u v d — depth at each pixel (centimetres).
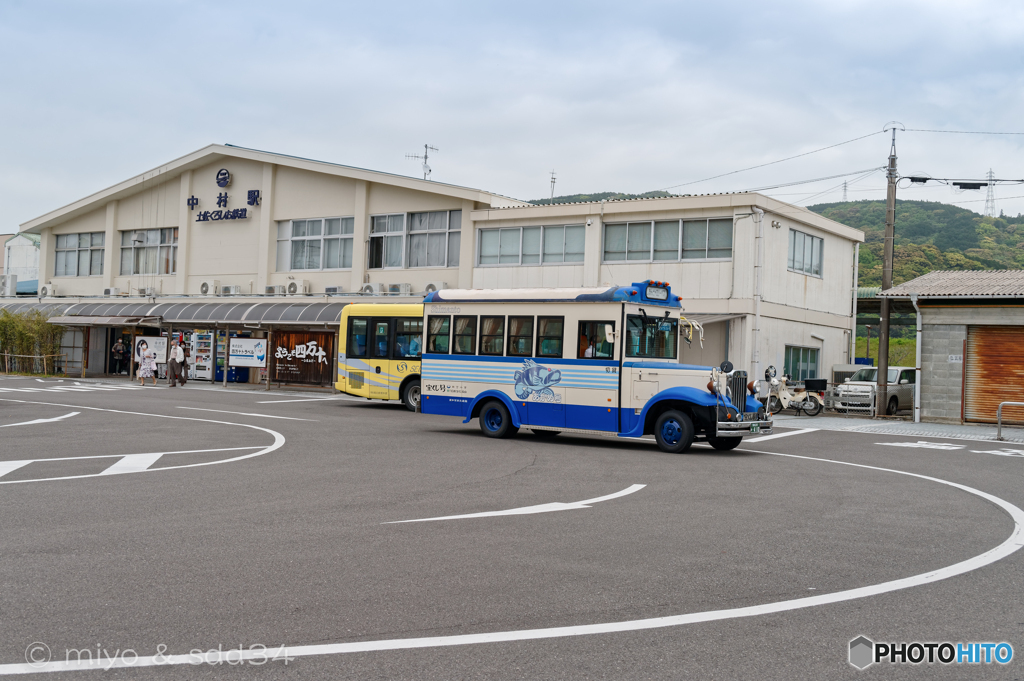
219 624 496
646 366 1553
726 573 635
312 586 579
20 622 496
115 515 827
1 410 2109
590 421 1598
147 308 3916
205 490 987
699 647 470
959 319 2441
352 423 1988
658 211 2830
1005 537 798
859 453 1595
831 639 489
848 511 930
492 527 793
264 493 973
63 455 1285
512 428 1712
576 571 632
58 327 4312
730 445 1608
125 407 2264
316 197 3759
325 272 3728
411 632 488
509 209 3159
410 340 2522
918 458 1529
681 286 2788
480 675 424
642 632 494
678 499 985
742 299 2673
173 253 4306
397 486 1044
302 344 3272
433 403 1802
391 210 3541
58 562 638
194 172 4178
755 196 2655
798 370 3019
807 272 3080
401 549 696
